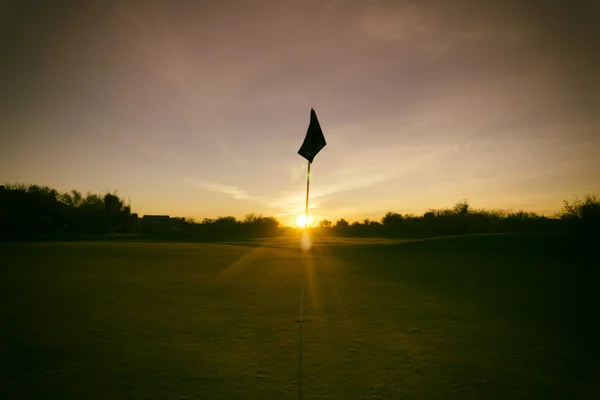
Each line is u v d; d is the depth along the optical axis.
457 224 57.91
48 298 10.07
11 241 39.81
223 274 15.69
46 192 58.09
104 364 5.25
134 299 10.06
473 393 4.39
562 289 12.46
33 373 4.91
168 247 32.88
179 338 6.54
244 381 4.70
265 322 7.71
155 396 4.25
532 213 46.91
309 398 4.23
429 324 7.67
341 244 39.69
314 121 5.32
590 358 5.62
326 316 8.34
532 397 4.30
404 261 22.64
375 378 4.82
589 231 27.08
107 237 52.12
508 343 6.38
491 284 13.61
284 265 19.80
